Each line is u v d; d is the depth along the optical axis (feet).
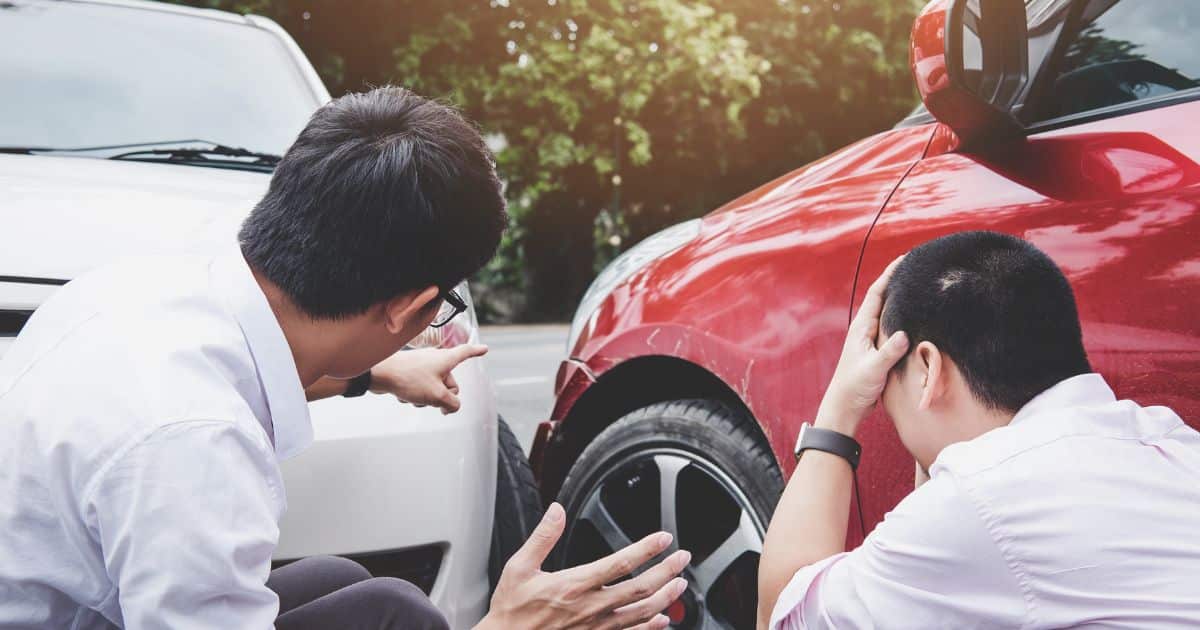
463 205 3.36
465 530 5.64
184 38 8.78
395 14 44.24
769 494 5.75
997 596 3.26
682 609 6.24
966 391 3.57
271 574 4.56
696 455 6.17
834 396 4.01
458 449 5.66
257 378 3.26
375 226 3.23
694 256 6.48
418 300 3.43
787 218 5.94
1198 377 4.05
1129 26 4.90
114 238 5.15
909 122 5.97
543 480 7.30
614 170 49.47
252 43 9.13
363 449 5.30
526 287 55.11
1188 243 4.14
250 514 3.01
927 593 3.34
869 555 3.51
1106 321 4.30
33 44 8.07
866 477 5.15
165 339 3.09
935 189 5.17
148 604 2.87
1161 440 3.41
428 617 4.09
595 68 46.01
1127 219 4.35
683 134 51.03
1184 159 4.32
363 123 3.34
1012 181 4.85
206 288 3.29
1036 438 3.35
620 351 6.64
